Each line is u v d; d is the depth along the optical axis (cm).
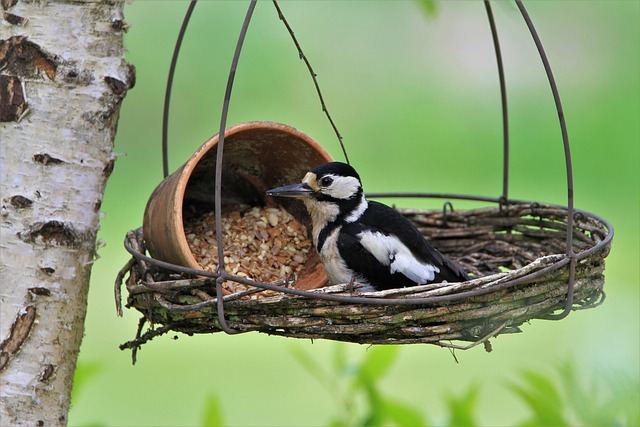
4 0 744
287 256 955
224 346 1483
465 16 1841
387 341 737
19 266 748
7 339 744
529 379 790
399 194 1081
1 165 747
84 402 1414
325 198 915
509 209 1035
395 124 1736
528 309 743
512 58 1806
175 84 1702
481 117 1770
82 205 766
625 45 1812
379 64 1784
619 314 1291
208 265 910
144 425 1421
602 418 755
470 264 1019
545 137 1759
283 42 1756
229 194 986
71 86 757
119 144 1659
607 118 1748
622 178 1712
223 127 710
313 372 836
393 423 834
